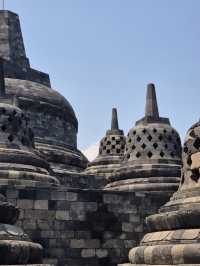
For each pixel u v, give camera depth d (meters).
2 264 10.07
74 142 33.69
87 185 25.95
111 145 30.64
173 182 21.20
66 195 17.64
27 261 10.75
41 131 30.20
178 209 10.68
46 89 32.09
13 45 33.47
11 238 10.60
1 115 19.50
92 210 17.88
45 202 17.28
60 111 31.97
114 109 32.50
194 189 10.87
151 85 23.92
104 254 17.61
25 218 16.86
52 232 17.11
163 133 22.72
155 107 23.52
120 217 18.22
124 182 21.83
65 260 17.05
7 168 18.19
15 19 34.69
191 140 11.35
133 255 11.16
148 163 21.91
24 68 32.91
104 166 29.44
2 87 20.86
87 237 17.55
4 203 11.02
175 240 10.09
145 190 20.97
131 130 23.27
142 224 18.48
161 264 9.97
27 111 29.88
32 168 18.80
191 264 9.32
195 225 10.07
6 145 18.98
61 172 25.38
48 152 29.08
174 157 22.50
